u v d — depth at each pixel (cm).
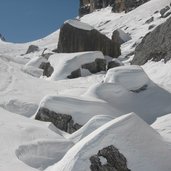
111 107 1680
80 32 3456
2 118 1389
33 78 2684
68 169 832
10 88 2317
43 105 1634
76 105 1603
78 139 1224
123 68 2058
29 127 1269
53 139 1161
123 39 4688
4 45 7994
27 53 6247
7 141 1130
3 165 969
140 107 1816
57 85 2469
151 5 6619
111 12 8450
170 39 2636
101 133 870
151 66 2623
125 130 880
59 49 3547
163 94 1909
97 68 2814
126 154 848
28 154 1074
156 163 852
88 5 10269
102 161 837
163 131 1269
